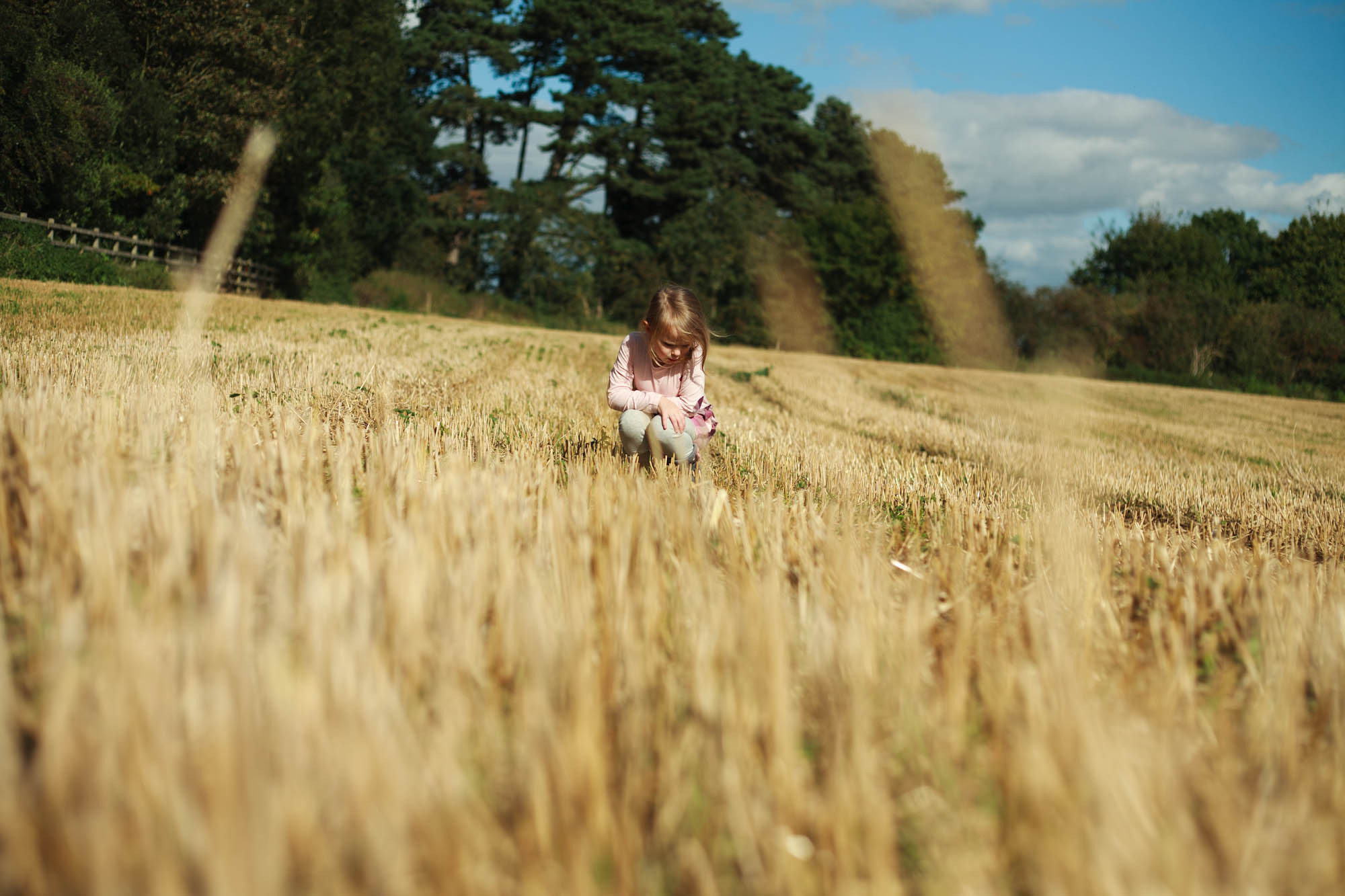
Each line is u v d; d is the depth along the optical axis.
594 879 1.26
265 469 3.13
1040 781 1.40
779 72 69.56
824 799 1.48
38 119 24.23
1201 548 3.95
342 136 41.06
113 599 1.81
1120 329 50.09
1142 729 1.78
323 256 42.50
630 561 2.62
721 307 57.91
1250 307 49.31
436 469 3.73
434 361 12.02
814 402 13.83
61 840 1.11
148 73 29.67
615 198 64.88
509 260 55.56
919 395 18.22
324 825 1.23
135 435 3.61
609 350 20.50
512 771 1.52
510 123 59.97
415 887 1.21
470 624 1.97
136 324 11.88
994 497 5.35
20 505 2.59
